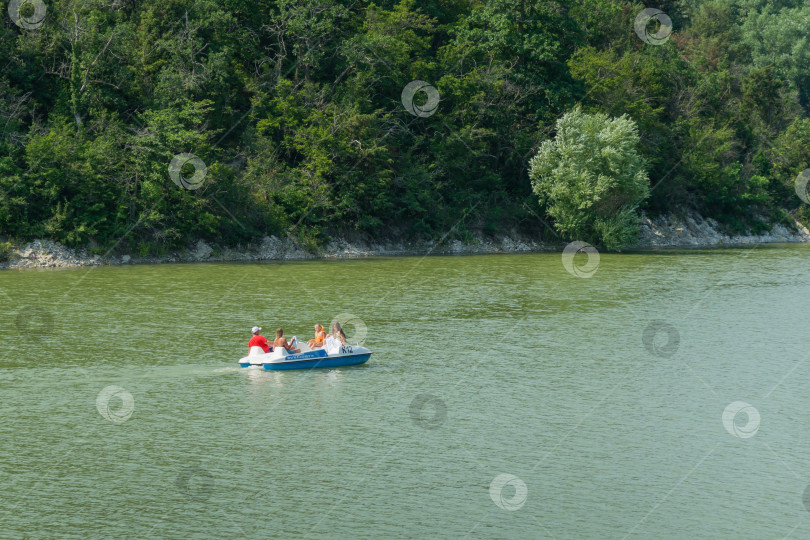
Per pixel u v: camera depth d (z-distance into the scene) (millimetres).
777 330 34312
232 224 60719
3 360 27000
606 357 28922
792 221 95938
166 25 65562
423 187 70688
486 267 56531
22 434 20125
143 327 32469
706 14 138000
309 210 64250
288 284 45656
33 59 61438
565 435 20562
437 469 18219
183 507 16156
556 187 68562
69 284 44250
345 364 27156
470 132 70938
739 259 65938
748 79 110688
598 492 17125
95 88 59062
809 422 21844
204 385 24609
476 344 30688
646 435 20688
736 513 16203
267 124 65562
